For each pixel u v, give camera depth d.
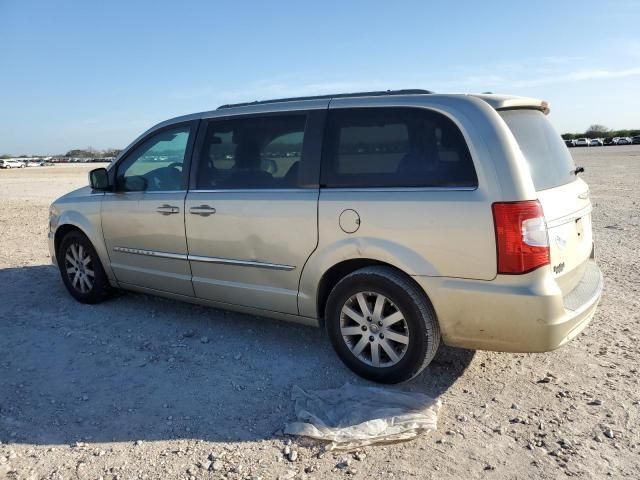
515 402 3.57
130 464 3.00
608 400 3.56
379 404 3.49
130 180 5.12
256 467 2.95
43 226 11.26
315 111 4.06
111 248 5.30
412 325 3.58
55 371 4.12
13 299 5.86
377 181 3.71
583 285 3.87
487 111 3.45
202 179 4.59
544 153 3.77
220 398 3.70
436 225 3.44
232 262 4.39
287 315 4.26
